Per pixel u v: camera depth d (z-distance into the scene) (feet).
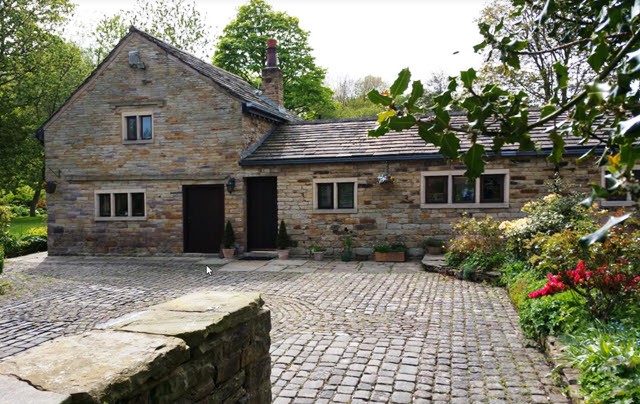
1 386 5.65
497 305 24.81
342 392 14.43
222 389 8.84
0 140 72.02
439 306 24.91
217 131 45.65
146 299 28.50
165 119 47.03
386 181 40.86
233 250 45.06
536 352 17.42
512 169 39.45
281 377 15.69
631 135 3.47
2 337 21.16
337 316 23.48
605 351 12.87
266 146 47.60
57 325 23.03
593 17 5.90
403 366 16.42
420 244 41.68
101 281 34.83
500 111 5.16
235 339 9.34
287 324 22.29
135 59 46.65
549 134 5.60
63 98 85.76
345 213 43.21
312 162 43.16
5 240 48.67
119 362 6.47
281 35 91.50
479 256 32.73
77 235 49.39
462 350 17.92
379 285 30.99
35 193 108.88
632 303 17.22
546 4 5.07
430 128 5.17
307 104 93.91
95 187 48.85
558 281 17.81
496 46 6.13
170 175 46.98
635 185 3.16
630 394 10.82
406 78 5.17
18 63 73.97
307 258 43.98
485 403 13.42
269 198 46.78
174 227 47.19
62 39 79.61
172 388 7.27
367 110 123.95
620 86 3.59
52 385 5.69
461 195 41.09
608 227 3.22
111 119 48.39
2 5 70.28
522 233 30.01
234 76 58.80
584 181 37.76
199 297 10.33
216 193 47.09
